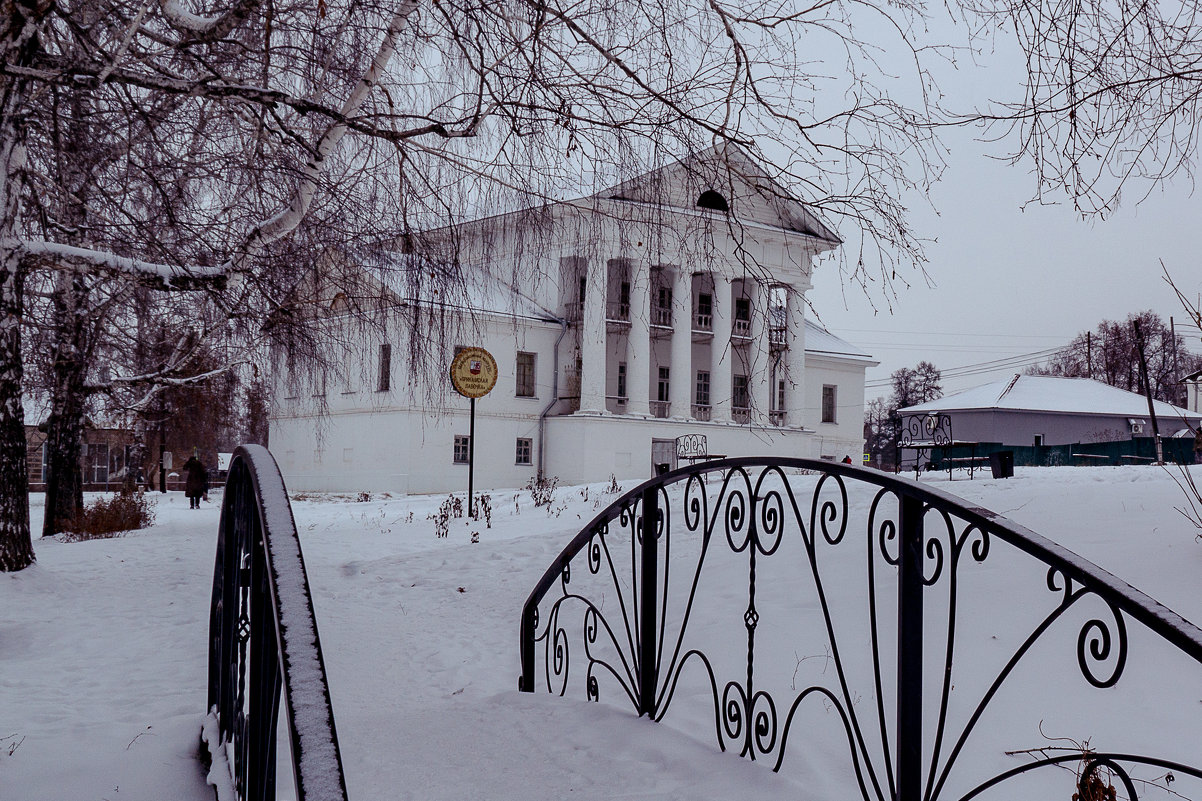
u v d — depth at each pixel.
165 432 36.78
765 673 4.60
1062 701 3.69
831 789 3.13
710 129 5.64
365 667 5.80
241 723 2.70
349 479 36.22
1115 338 65.75
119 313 11.02
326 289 7.84
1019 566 5.49
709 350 43.81
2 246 6.99
